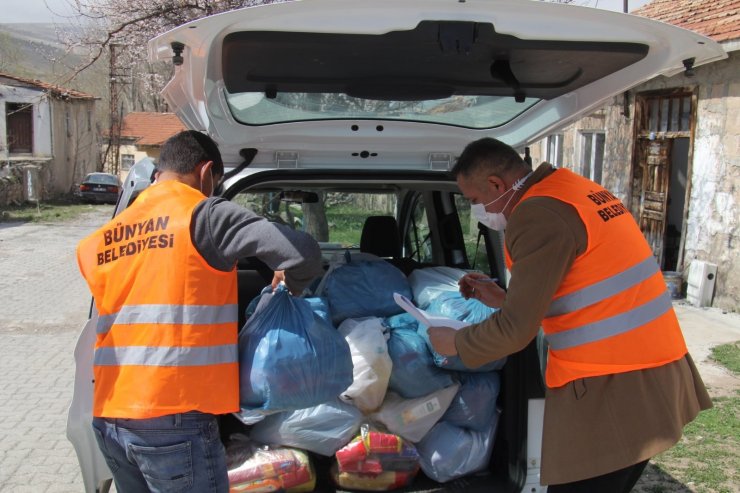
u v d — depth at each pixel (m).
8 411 5.33
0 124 29.22
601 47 2.48
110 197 30.02
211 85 2.77
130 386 2.10
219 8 10.45
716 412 5.12
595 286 2.22
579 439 2.25
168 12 10.79
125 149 40.59
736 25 8.07
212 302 2.16
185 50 2.36
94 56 12.54
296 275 2.12
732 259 8.24
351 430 2.76
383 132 3.44
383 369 2.77
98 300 2.26
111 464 2.31
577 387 2.26
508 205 2.44
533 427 2.77
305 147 3.41
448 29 2.25
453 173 2.55
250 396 2.40
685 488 4.01
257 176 3.25
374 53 2.49
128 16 11.35
